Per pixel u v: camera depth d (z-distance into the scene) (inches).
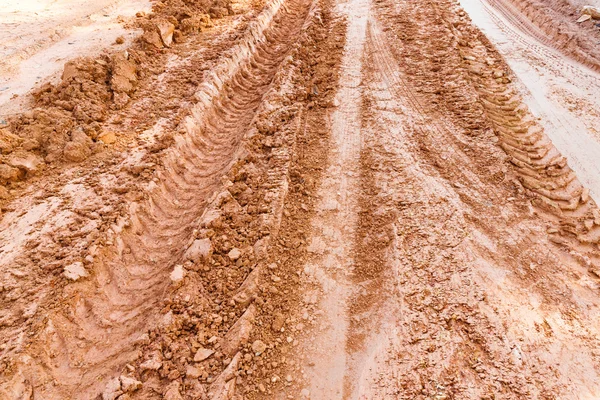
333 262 190.5
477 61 336.5
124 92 279.4
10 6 398.9
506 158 239.9
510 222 202.5
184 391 142.9
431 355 150.6
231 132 276.8
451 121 271.4
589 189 221.1
